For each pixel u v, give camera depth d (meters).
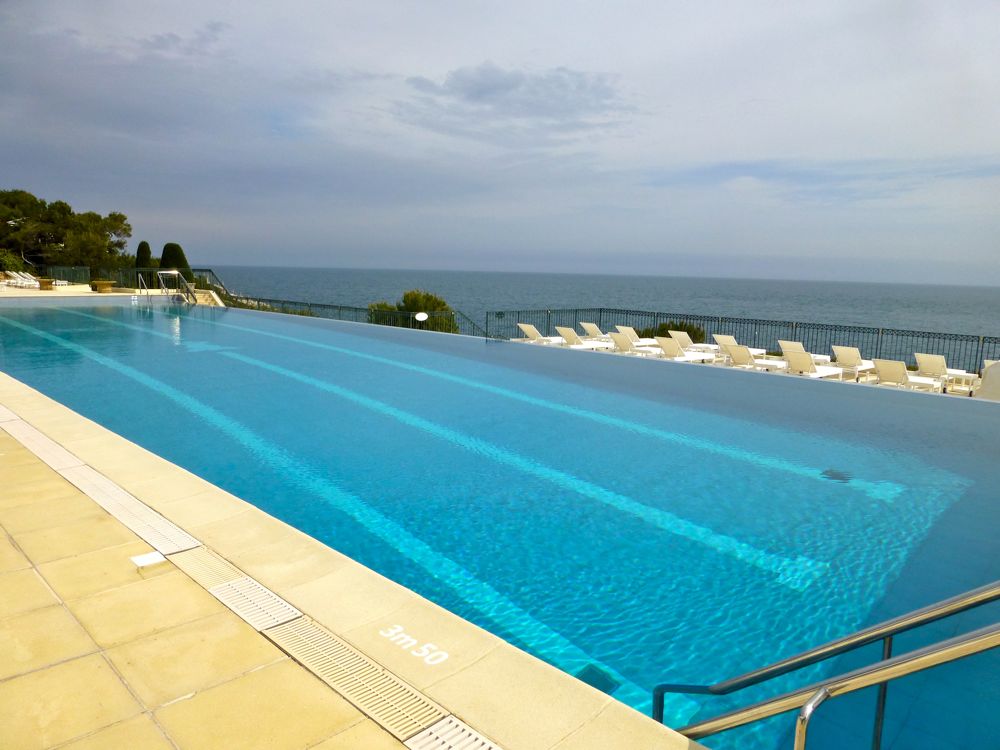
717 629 3.41
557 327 15.01
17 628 2.64
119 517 3.88
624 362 11.86
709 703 2.83
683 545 4.40
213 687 2.27
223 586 3.04
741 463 6.19
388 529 4.65
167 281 25.06
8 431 5.79
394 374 10.56
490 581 3.92
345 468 5.94
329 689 2.27
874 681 1.36
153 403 8.34
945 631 3.32
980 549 4.39
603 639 3.32
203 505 4.11
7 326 15.95
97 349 12.63
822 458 6.34
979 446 6.78
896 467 6.09
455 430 7.26
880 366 11.12
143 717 2.10
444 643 2.58
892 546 4.40
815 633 3.38
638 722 2.09
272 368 10.96
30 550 3.41
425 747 1.97
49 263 38.47
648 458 6.31
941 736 2.53
